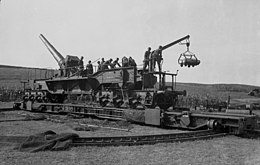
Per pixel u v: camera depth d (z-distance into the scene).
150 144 8.83
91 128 12.34
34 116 16.28
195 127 11.70
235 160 7.09
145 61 15.83
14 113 19.70
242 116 10.89
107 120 15.52
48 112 20.52
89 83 18.48
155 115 12.98
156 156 7.33
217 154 7.71
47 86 22.11
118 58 18.17
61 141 8.21
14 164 6.34
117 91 16.56
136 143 8.69
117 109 15.23
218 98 30.80
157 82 16.58
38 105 20.86
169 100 15.23
